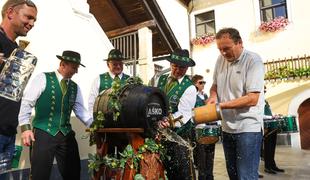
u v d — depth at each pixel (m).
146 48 5.99
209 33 11.73
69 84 3.12
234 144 2.46
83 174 4.08
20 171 3.33
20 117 2.69
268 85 10.05
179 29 11.69
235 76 2.38
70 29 4.20
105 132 2.42
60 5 4.09
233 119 2.38
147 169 2.27
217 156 6.80
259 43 10.53
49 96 2.91
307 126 9.39
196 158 3.87
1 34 1.90
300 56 9.78
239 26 11.03
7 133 1.98
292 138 9.41
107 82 3.56
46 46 3.84
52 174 3.66
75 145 3.07
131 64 6.23
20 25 1.99
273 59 10.21
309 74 9.44
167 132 2.57
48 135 2.84
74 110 3.24
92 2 6.23
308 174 4.77
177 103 2.94
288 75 9.73
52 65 3.88
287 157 6.84
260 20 10.73
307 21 9.80
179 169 2.83
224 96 2.49
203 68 11.60
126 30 6.28
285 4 10.43
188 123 2.98
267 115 5.16
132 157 2.21
